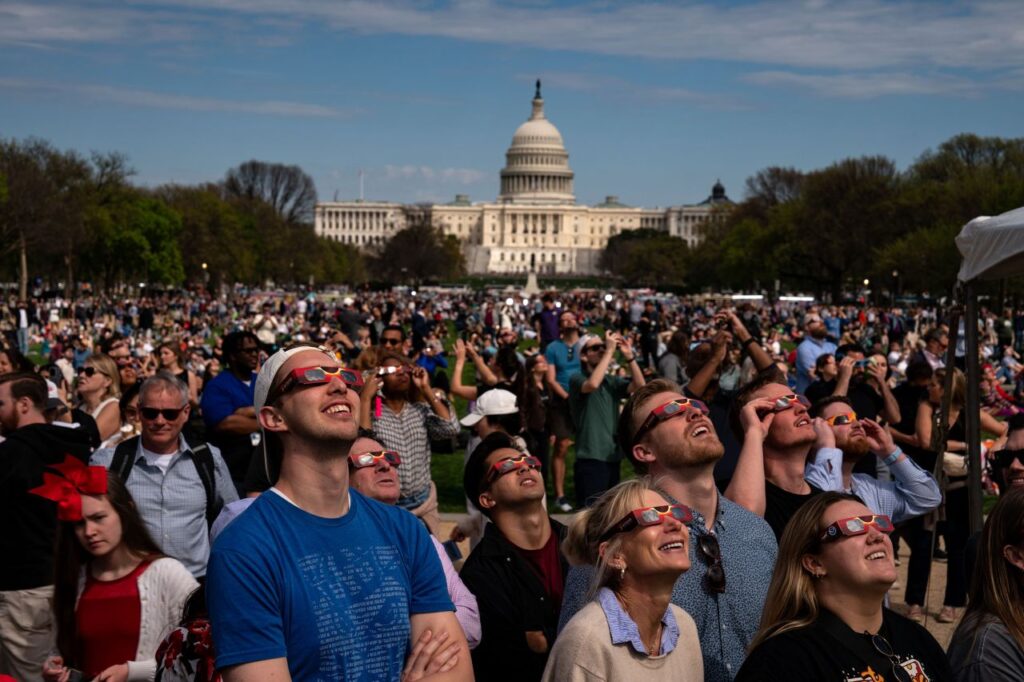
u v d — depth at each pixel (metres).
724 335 14.97
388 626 6.11
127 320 91.31
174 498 11.26
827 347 25.16
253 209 180.88
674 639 7.42
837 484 10.88
